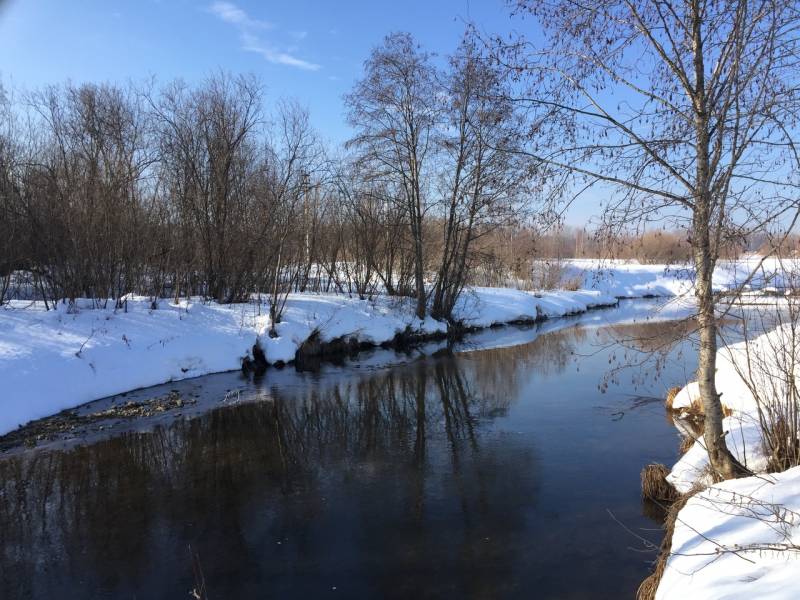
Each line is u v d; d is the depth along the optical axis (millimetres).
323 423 12086
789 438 6844
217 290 19922
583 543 6758
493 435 10961
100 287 17109
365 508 7879
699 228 5883
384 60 20531
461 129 20641
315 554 6695
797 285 6051
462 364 18156
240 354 16797
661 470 7828
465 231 24125
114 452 10117
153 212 18578
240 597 5883
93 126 18125
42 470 9305
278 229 19453
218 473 9234
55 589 6059
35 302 15641
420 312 23375
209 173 19750
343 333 20312
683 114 5852
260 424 11883
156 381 14562
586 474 8805
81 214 16516
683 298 6695
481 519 7457
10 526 7453
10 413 11164
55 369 12656
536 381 15523
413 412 12953
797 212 5457
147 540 7074
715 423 6488
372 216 24375
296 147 19547
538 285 38156
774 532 4848
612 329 25375
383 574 6250
